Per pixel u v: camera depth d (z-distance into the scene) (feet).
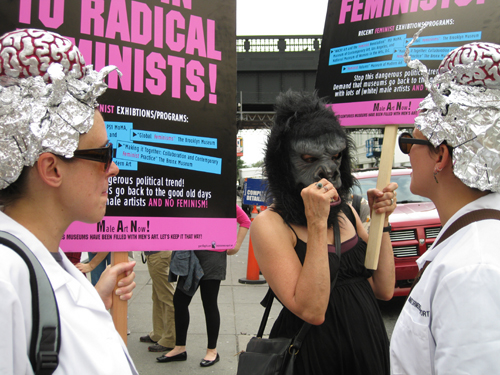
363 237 6.84
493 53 3.63
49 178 3.33
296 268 5.56
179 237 6.02
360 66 7.30
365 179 20.51
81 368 3.00
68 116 3.29
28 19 5.31
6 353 2.56
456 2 6.74
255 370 5.58
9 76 3.20
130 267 5.36
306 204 5.37
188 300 12.96
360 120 7.18
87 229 5.57
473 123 3.65
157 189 5.91
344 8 7.57
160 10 6.00
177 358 13.01
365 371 5.60
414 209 17.89
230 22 6.55
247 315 17.56
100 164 3.64
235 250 13.53
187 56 6.18
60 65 3.24
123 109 5.71
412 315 3.76
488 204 3.78
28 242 3.08
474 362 3.03
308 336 5.59
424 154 4.26
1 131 3.10
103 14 5.64
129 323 16.55
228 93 6.47
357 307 5.84
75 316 3.14
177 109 6.08
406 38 6.95
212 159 6.31
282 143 6.02
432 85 3.93
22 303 2.82
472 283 3.17
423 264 4.20
